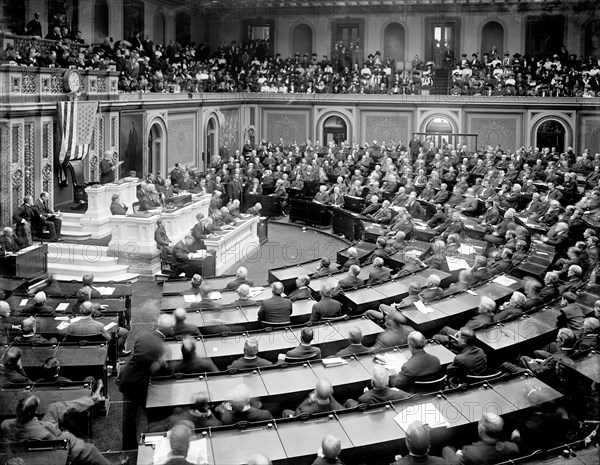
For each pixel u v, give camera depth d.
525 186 28.56
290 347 11.55
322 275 16.67
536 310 13.11
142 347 9.75
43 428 8.51
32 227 21.78
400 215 22.88
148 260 20.98
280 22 42.91
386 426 8.56
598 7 38.00
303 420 8.70
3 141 21.58
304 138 42.12
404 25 41.72
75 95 24.88
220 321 13.04
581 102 37.41
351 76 41.72
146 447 8.14
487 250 19.38
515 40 39.94
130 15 34.72
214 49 42.19
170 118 34.03
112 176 25.00
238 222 24.00
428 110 40.06
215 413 9.29
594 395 9.98
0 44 22.91
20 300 14.61
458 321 13.34
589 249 16.67
